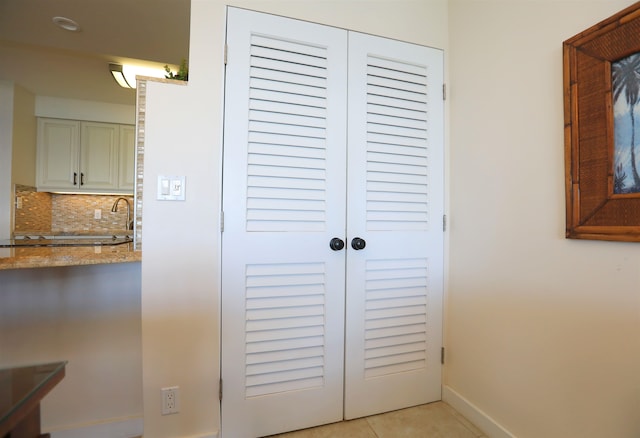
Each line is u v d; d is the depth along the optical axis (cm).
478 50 150
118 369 141
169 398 128
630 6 91
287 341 143
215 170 132
